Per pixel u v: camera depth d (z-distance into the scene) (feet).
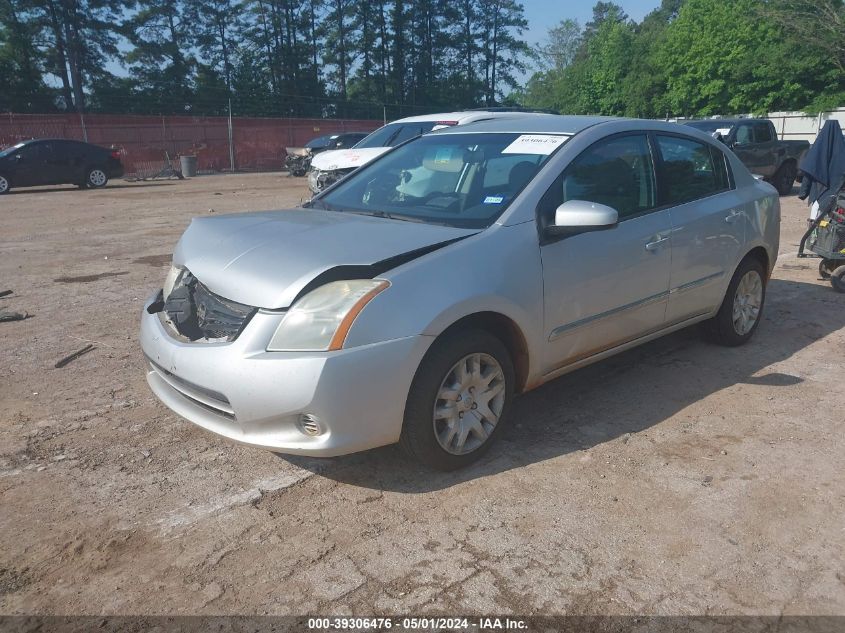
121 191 68.28
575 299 12.47
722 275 16.05
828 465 11.53
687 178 15.47
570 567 9.00
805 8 113.39
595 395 14.57
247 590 8.64
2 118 95.91
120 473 11.47
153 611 8.30
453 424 11.03
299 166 92.58
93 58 166.40
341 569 9.01
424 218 12.52
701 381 15.26
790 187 55.88
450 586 8.66
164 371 11.25
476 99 225.76
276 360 9.72
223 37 195.31
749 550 9.33
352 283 10.07
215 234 12.28
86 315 20.94
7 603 8.45
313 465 11.69
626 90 151.84
